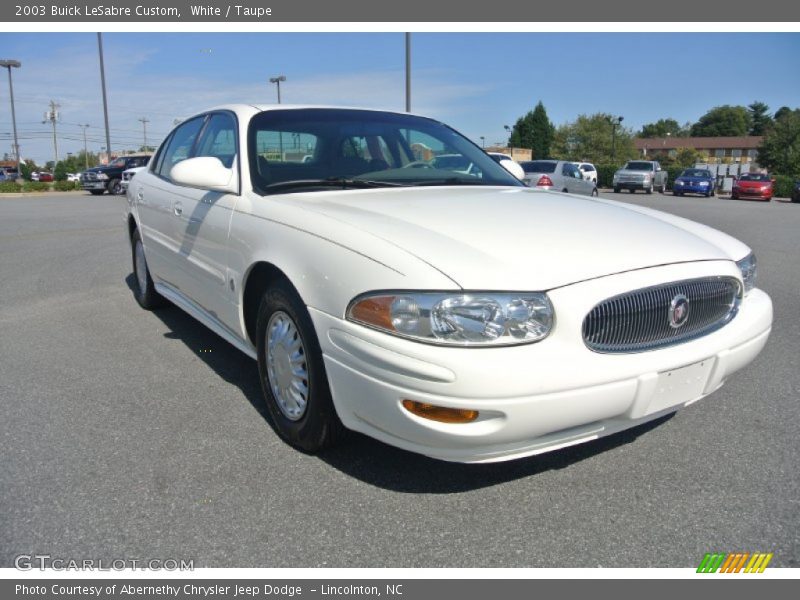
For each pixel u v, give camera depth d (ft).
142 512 8.16
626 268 7.98
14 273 24.58
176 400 11.68
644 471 9.20
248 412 11.14
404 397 7.37
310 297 8.50
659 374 7.95
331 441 9.24
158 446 9.89
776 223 49.60
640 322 7.91
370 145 12.27
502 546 7.56
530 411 7.20
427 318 7.19
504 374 7.04
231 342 11.97
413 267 7.43
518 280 7.34
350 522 7.97
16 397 11.85
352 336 7.79
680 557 7.38
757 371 13.37
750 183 99.09
